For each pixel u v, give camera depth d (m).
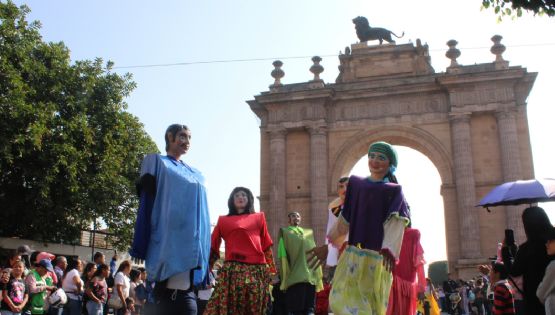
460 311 42.78
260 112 55.16
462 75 48.78
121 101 42.41
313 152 51.16
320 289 15.04
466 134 48.44
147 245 7.67
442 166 49.22
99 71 41.53
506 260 11.63
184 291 7.64
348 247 7.93
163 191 7.69
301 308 14.43
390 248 7.39
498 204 14.94
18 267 15.98
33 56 37.66
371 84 51.97
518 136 48.25
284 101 52.56
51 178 34.97
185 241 7.51
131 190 43.03
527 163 47.53
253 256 9.60
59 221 39.66
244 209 10.09
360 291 7.63
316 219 49.38
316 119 51.78
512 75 48.06
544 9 13.19
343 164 51.41
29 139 32.78
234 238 9.69
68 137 36.66
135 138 44.44
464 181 47.44
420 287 10.29
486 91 48.84
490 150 48.50
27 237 40.59
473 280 43.06
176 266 7.36
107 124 40.56
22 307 15.84
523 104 48.94
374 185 7.89
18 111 32.41
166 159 7.98
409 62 52.88
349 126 52.03
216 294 9.35
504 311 13.55
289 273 14.59
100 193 39.62
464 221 46.62
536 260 9.96
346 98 52.34
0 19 34.94
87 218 39.56
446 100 50.44
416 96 51.19
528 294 10.04
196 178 8.06
